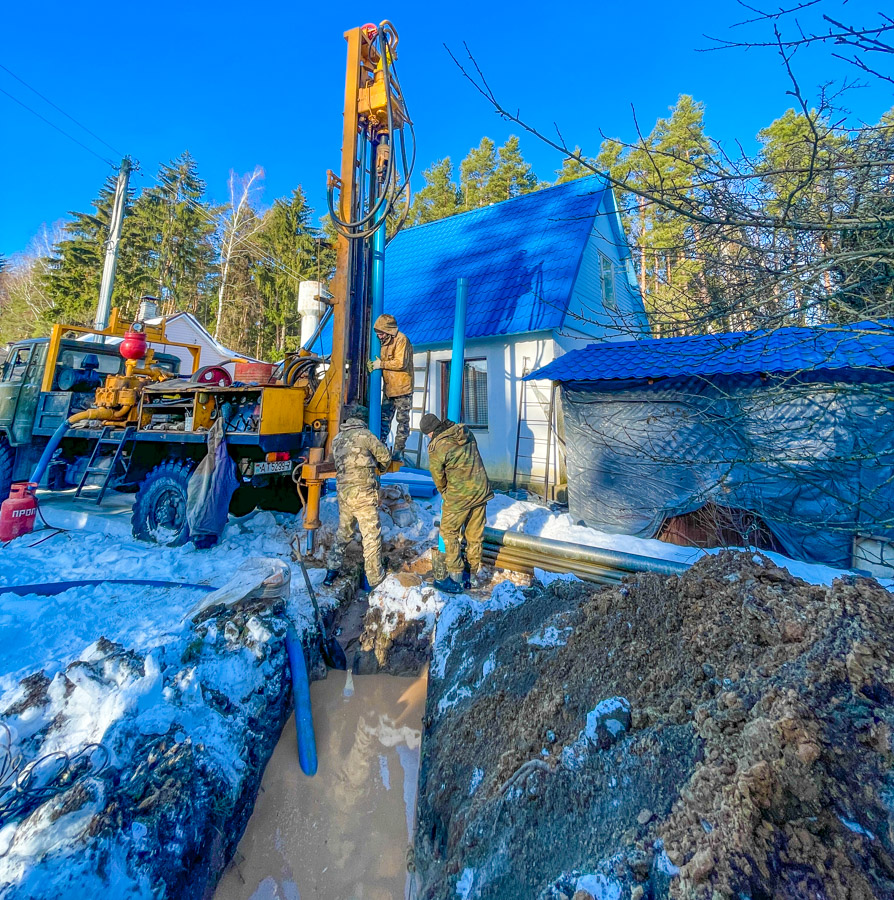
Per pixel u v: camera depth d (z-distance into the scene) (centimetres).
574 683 224
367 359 527
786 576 228
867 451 310
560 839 158
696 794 141
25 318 3719
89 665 239
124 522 550
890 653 164
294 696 282
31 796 178
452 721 257
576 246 979
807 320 293
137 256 3262
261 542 494
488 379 931
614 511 577
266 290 3127
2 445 679
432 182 3133
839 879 115
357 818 235
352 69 473
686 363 523
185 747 205
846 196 270
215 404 494
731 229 298
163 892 157
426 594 358
